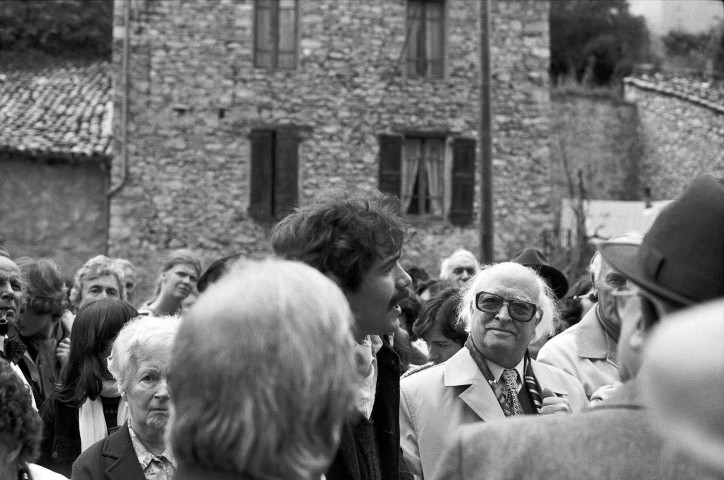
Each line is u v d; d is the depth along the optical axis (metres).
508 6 20.75
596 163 24.86
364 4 20.05
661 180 24.55
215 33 19.50
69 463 4.87
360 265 3.30
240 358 2.07
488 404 4.48
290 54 20.06
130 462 3.93
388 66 20.12
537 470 2.21
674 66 30.31
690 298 2.16
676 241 2.21
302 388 2.07
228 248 19.42
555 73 30.88
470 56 20.53
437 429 4.50
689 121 23.89
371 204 3.45
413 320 6.96
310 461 2.13
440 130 20.30
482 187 14.57
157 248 19.20
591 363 5.06
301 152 19.77
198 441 2.10
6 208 19.41
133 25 19.30
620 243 2.57
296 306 2.12
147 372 3.97
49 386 6.16
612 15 31.38
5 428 3.06
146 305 8.44
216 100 19.48
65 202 19.53
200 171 19.41
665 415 1.54
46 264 6.54
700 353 1.50
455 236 20.38
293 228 3.40
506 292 4.50
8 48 26.33
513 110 20.73
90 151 19.09
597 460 2.16
